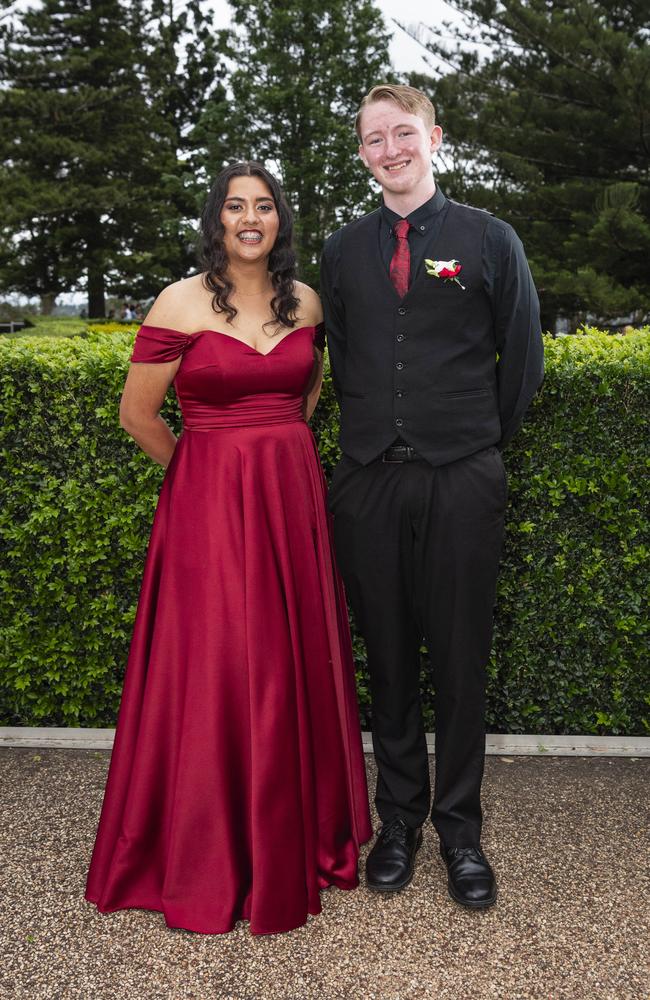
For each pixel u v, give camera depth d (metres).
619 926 2.04
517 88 15.97
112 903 2.10
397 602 2.18
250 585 2.09
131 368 2.13
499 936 2.01
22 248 25.56
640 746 2.99
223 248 2.09
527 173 15.35
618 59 14.06
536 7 14.70
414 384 2.05
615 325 15.79
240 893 2.08
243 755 2.10
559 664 3.01
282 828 2.05
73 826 2.49
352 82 24.62
